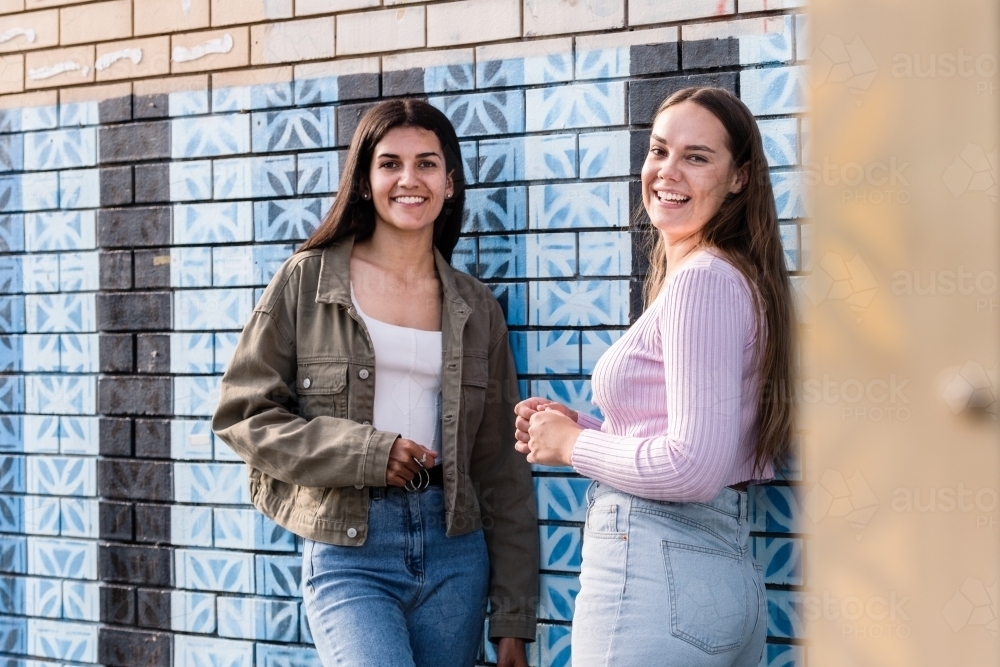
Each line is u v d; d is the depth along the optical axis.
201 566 2.89
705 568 1.69
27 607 3.11
